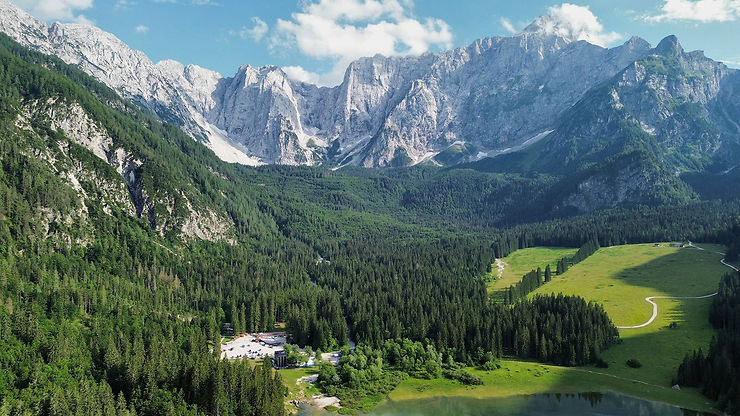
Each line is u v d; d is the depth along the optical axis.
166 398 162.62
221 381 166.12
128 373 171.00
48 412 145.75
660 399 187.12
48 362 170.00
